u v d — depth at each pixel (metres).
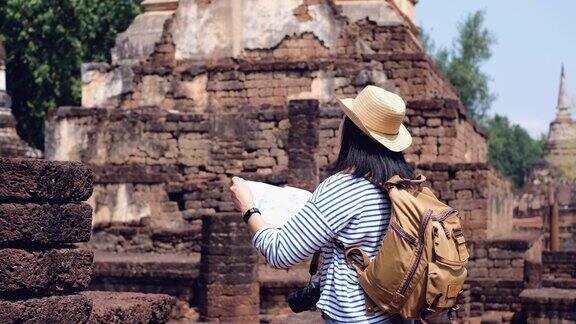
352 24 29.80
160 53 30.55
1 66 30.92
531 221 56.31
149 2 31.33
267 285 20.48
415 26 34.84
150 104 30.11
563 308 20.64
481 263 24.55
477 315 23.31
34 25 38.03
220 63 30.19
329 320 5.30
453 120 27.08
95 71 30.45
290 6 30.02
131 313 7.25
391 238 5.07
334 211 5.24
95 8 39.09
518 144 100.56
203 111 29.81
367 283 5.14
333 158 27.12
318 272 5.98
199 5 30.45
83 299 6.46
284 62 29.25
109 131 28.42
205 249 19.77
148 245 25.22
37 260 6.11
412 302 5.07
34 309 6.08
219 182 26.69
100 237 25.62
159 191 26.78
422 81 28.48
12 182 6.05
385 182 5.23
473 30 61.91
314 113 25.75
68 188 6.37
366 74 28.69
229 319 19.53
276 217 5.51
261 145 27.84
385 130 5.41
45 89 38.91
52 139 28.73
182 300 20.92
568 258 30.55
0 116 30.61
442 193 25.20
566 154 85.69
